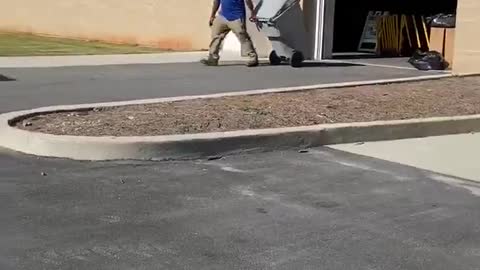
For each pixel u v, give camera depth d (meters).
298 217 6.21
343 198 6.86
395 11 23.22
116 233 5.58
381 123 9.62
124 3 22.81
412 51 20.77
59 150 7.67
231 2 15.59
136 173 7.25
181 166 7.63
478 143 9.80
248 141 8.37
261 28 17.16
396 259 5.39
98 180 6.92
